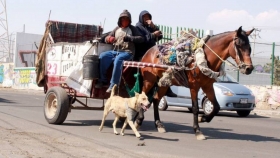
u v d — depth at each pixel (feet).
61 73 37.19
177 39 32.12
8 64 140.97
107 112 32.48
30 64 144.05
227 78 59.26
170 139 30.76
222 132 36.35
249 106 55.47
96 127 35.63
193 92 30.71
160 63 32.24
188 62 30.25
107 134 31.81
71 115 45.09
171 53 31.30
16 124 34.94
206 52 30.35
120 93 35.40
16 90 116.67
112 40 33.88
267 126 43.75
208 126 40.73
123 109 30.37
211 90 31.12
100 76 34.12
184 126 39.68
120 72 33.35
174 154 25.11
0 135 28.84
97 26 42.65
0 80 146.20
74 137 29.63
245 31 29.50
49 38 39.50
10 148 24.49
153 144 28.27
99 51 34.22
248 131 38.01
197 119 31.14
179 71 30.94
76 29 41.60
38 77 39.86
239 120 50.01
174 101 58.95
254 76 74.59
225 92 54.03
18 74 133.08
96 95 34.81
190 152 25.96
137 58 35.73
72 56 36.01
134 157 23.72
